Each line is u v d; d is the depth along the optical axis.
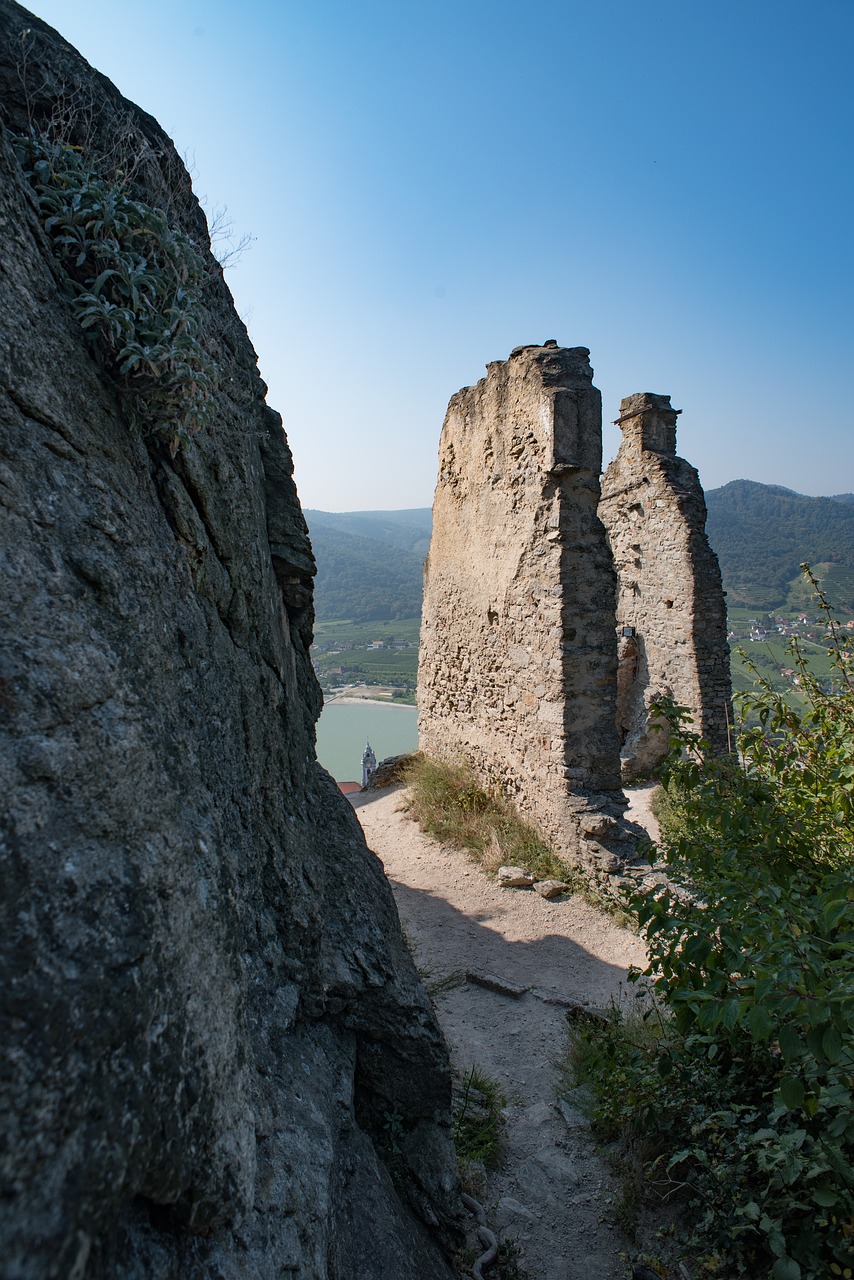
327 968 3.01
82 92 2.72
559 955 5.74
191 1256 1.54
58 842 1.45
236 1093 1.79
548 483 7.23
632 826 6.94
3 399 1.76
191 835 1.95
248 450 3.43
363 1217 2.43
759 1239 2.72
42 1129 1.16
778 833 3.33
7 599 1.58
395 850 8.03
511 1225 3.36
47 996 1.27
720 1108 3.15
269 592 3.49
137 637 1.99
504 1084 4.31
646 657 11.97
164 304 2.45
